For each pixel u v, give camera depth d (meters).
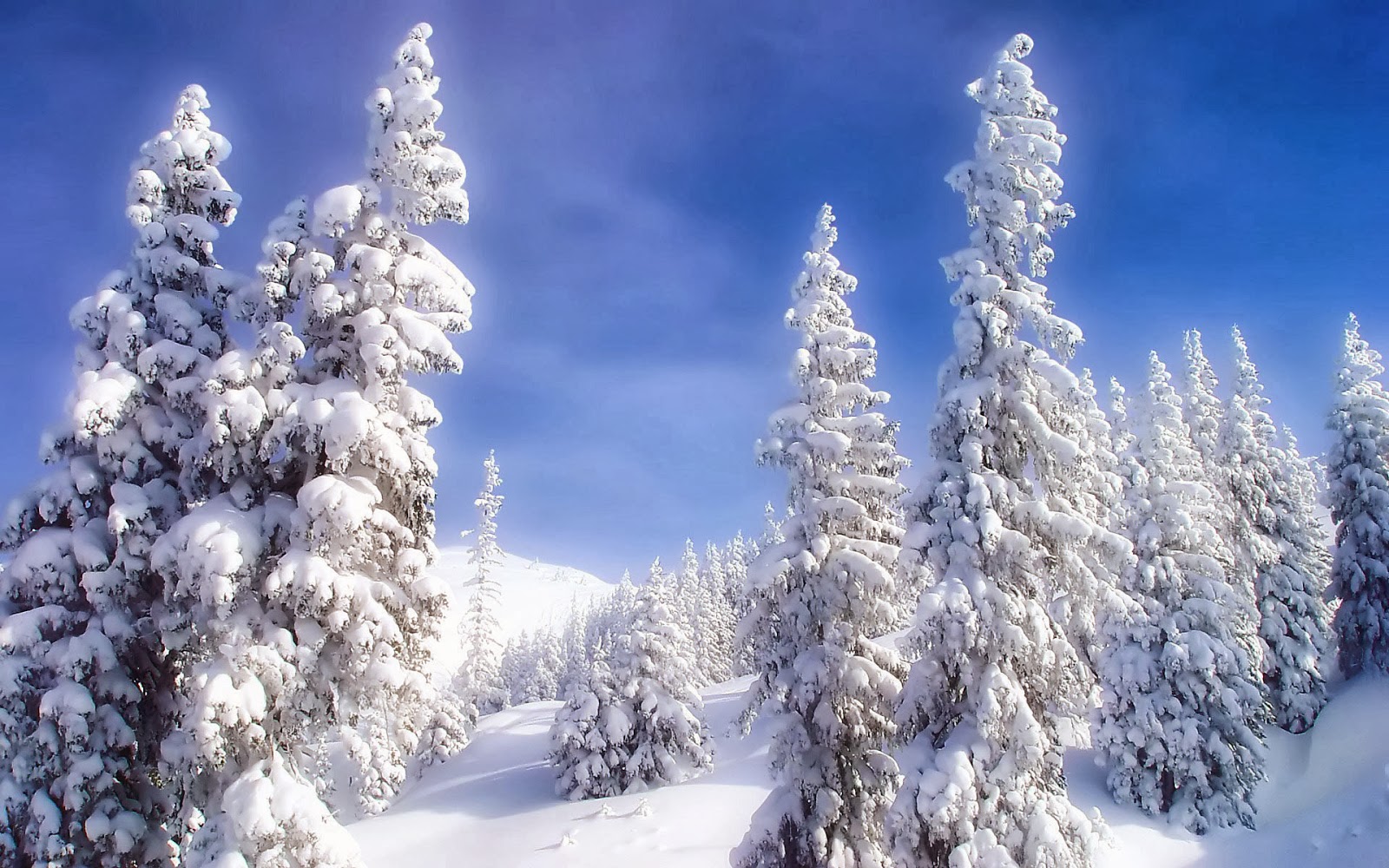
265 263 13.39
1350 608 36.41
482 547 56.75
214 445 12.97
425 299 14.10
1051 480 16.03
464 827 35.56
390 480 14.18
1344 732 31.95
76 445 13.94
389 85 14.52
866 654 17.67
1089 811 28.77
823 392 17.84
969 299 16.62
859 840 16.73
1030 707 15.38
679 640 41.78
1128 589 29.86
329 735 31.34
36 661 12.67
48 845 12.13
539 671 80.88
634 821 31.39
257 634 12.43
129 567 12.91
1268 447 38.53
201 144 14.90
